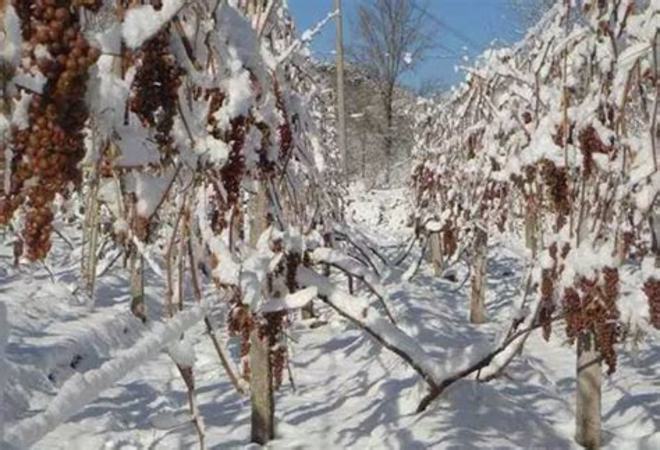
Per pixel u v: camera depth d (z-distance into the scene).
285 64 5.64
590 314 4.82
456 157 10.99
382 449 5.18
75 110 1.48
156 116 1.87
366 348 7.85
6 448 1.48
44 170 1.44
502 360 5.91
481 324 10.15
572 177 5.10
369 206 23.56
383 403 6.00
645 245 5.56
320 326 9.30
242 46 2.20
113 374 1.82
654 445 5.26
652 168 4.79
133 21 1.66
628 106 5.43
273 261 4.79
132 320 8.87
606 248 4.84
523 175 6.02
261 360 5.50
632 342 6.29
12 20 1.40
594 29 5.01
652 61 4.84
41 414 1.62
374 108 36.78
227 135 2.19
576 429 5.47
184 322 2.14
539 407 6.22
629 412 6.00
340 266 5.56
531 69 6.61
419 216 13.00
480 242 10.18
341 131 19.61
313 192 6.14
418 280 13.30
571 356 8.08
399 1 34.28
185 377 2.60
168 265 2.40
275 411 6.22
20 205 1.51
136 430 5.84
